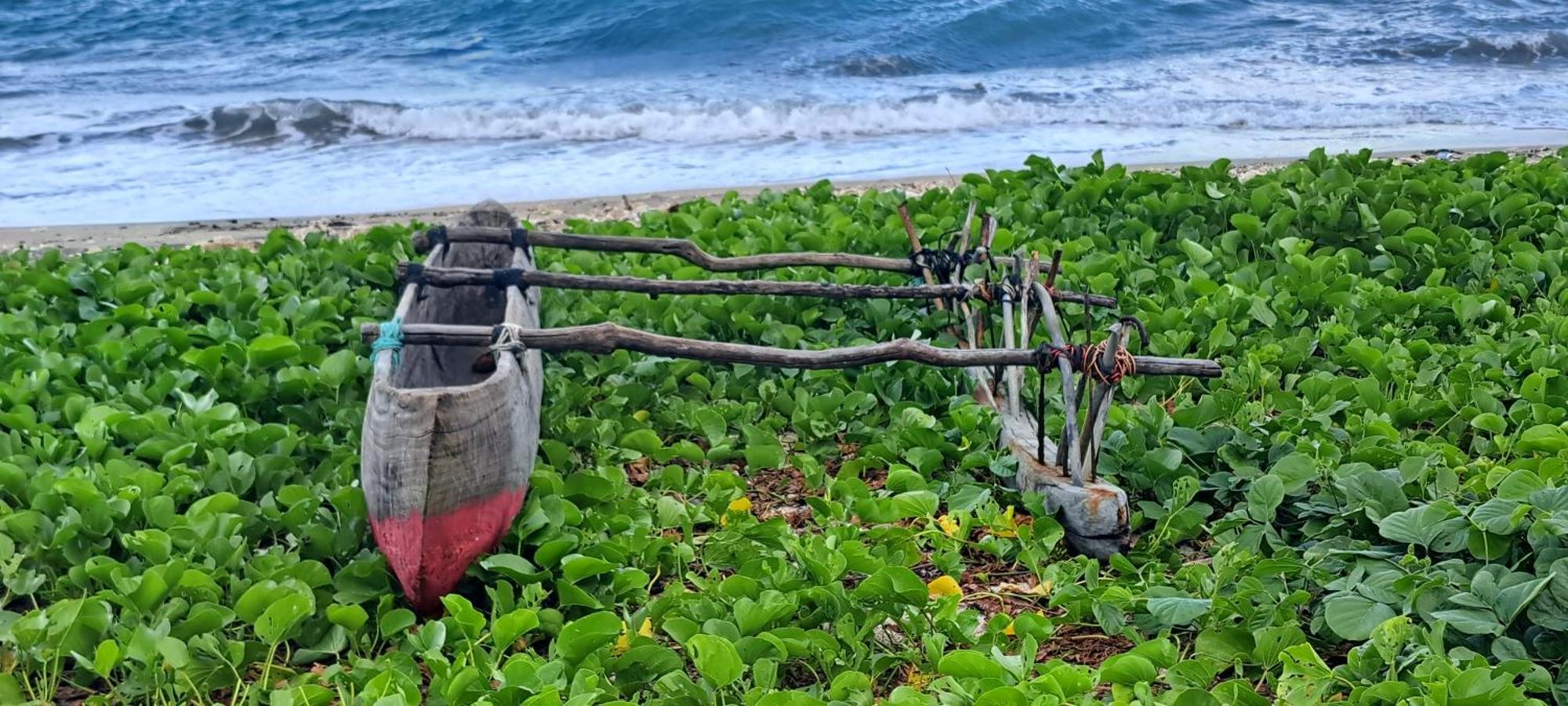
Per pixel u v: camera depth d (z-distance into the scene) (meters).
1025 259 6.07
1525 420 4.91
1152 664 3.46
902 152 12.55
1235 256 7.16
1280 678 3.44
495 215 6.70
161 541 4.02
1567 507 3.72
